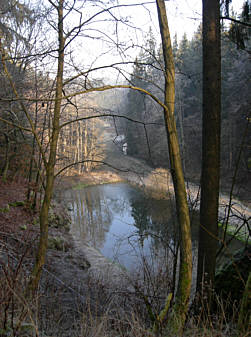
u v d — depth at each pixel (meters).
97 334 2.38
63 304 3.52
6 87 5.88
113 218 13.86
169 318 2.96
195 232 9.95
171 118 3.54
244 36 4.89
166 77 3.63
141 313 3.39
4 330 2.12
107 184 21.81
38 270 3.19
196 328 2.55
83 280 5.80
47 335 2.45
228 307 3.48
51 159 3.50
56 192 17.34
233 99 18.95
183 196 3.45
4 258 3.39
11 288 2.18
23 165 12.41
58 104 3.57
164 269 4.03
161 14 3.65
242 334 2.47
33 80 6.85
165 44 3.66
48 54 3.76
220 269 4.30
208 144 4.21
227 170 18.48
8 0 5.40
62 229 12.31
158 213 6.56
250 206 12.94
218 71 4.23
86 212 16.33
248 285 2.84
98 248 10.12
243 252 4.16
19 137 9.29
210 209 4.18
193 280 5.57
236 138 18.20
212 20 4.20
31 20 5.23
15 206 10.25
